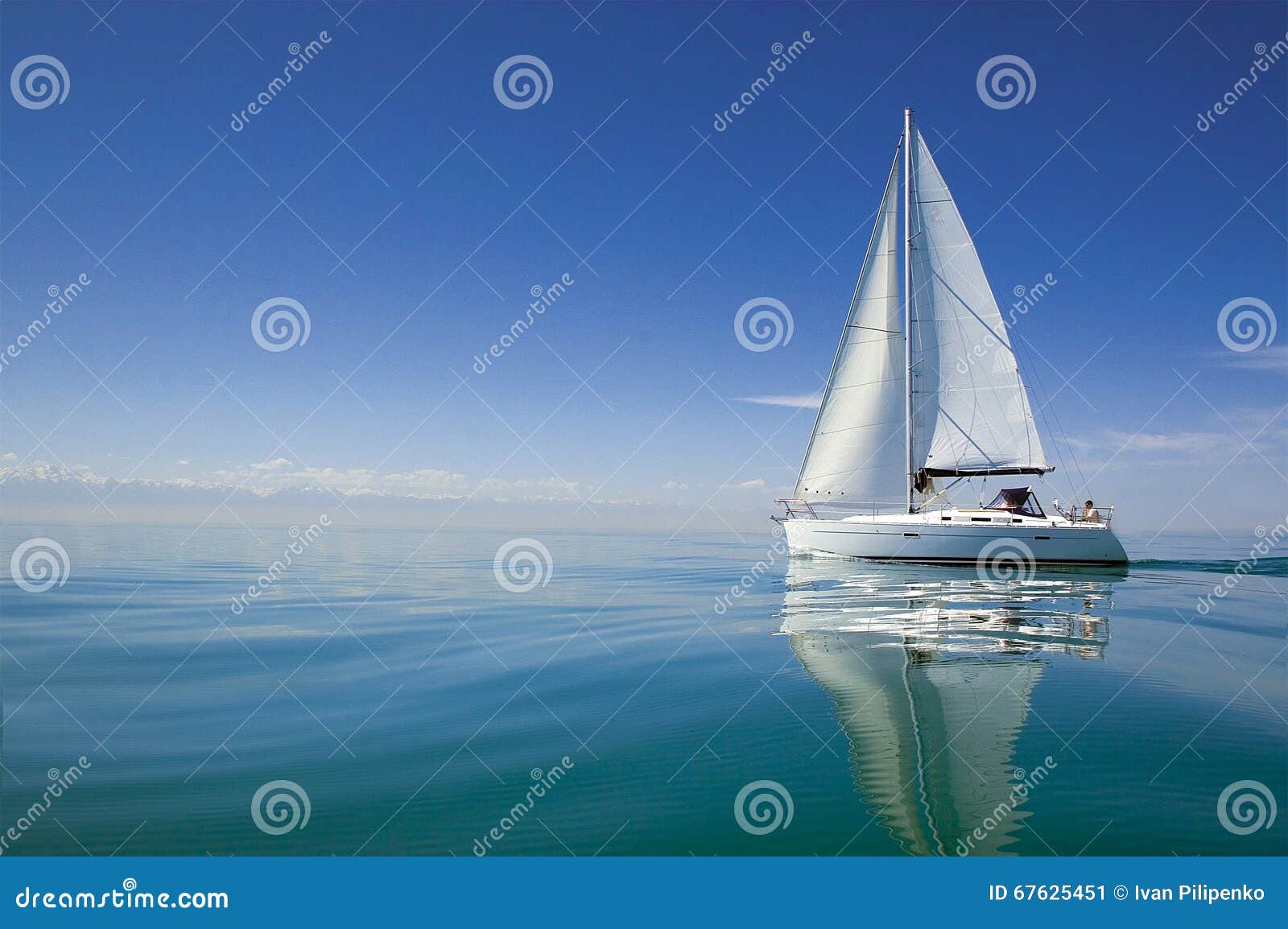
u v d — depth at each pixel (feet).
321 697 24.77
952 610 43.55
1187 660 29.71
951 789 16.69
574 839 14.56
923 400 75.66
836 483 77.20
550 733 20.93
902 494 75.51
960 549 68.54
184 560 82.64
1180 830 14.74
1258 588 55.88
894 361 75.20
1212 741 19.76
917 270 75.61
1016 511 71.26
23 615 42.11
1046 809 15.69
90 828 15.08
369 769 18.17
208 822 15.34
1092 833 14.64
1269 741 19.88
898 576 63.41
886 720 21.86
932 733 20.54
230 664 29.78
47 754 19.27
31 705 23.75
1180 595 50.85
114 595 51.39
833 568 69.05
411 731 21.11
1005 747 19.42
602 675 27.81
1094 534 67.00
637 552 117.39
